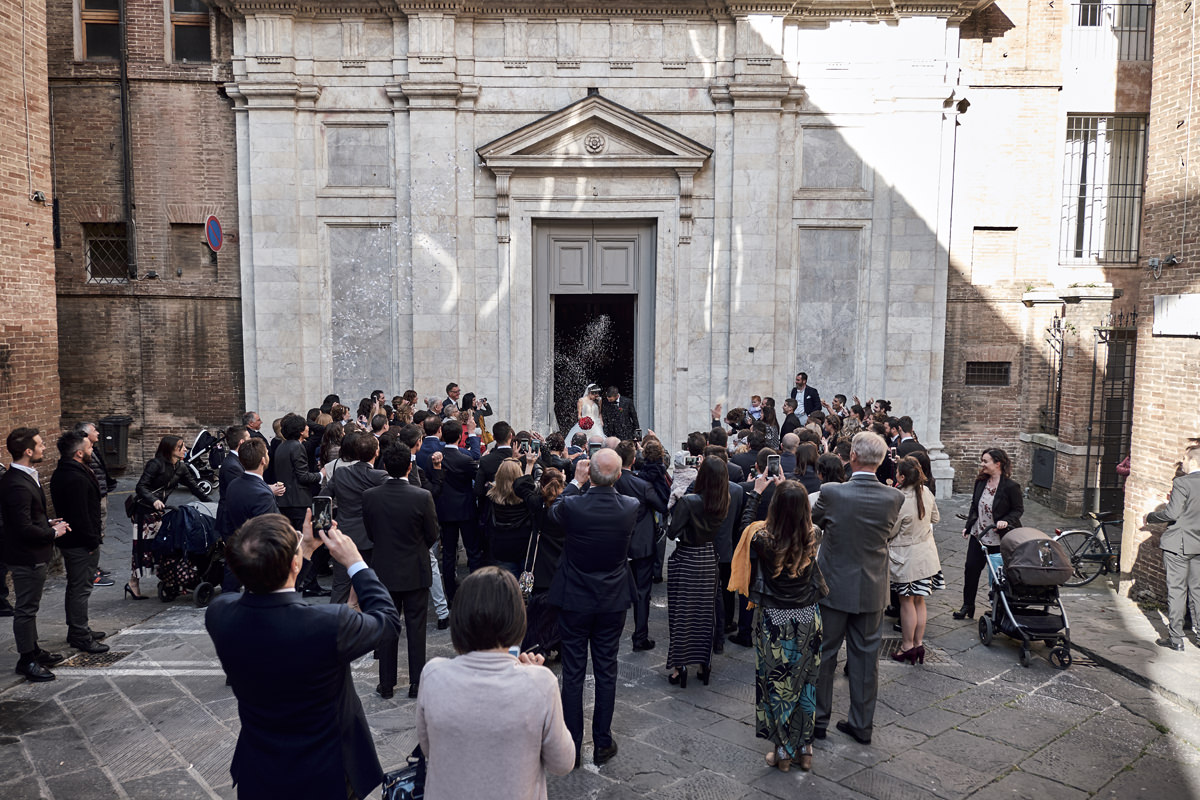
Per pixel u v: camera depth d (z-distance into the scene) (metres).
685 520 6.05
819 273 14.34
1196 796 4.88
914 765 5.16
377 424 9.23
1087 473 12.56
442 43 13.61
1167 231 8.54
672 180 14.10
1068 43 14.05
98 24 14.33
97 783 4.82
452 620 2.88
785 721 5.00
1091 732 5.67
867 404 12.23
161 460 8.24
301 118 13.93
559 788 4.82
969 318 14.47
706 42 13.91
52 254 9.79
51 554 6.39
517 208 14.11
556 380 15.40
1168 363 8.37
